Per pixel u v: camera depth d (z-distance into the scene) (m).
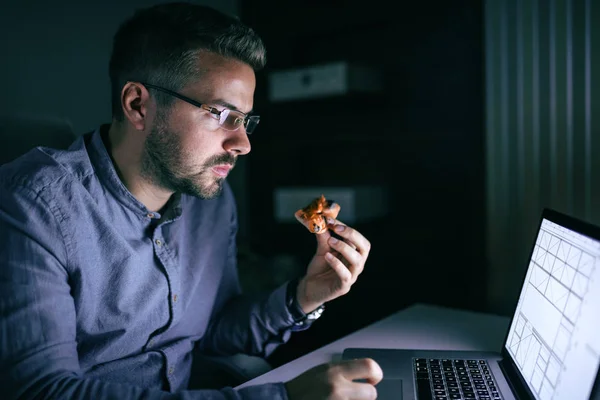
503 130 2.24
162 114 0.95
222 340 1.22
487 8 2.24
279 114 2.91
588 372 0.62
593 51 1.99
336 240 1.00
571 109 2.06
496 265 2.30
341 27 2.63
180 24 0.94
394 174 2.59
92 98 2.46
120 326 1.00
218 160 0.97
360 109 2.62
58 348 0.80
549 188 2.14
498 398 0.79
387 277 2.61
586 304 0.65
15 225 0.83
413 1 2.42
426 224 2.49
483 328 1.17
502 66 2.22
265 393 0.71
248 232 3.10
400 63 2.50
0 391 0.75
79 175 0.95
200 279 1.17
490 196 2.29
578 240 0.72
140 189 1.03
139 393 0.73
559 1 2.06
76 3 2.38
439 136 2.38
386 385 0.84
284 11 2.83
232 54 0.95
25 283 0.81
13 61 2.15
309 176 2.90
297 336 2.59
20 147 1.21
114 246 0.96
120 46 1.00
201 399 0.72
